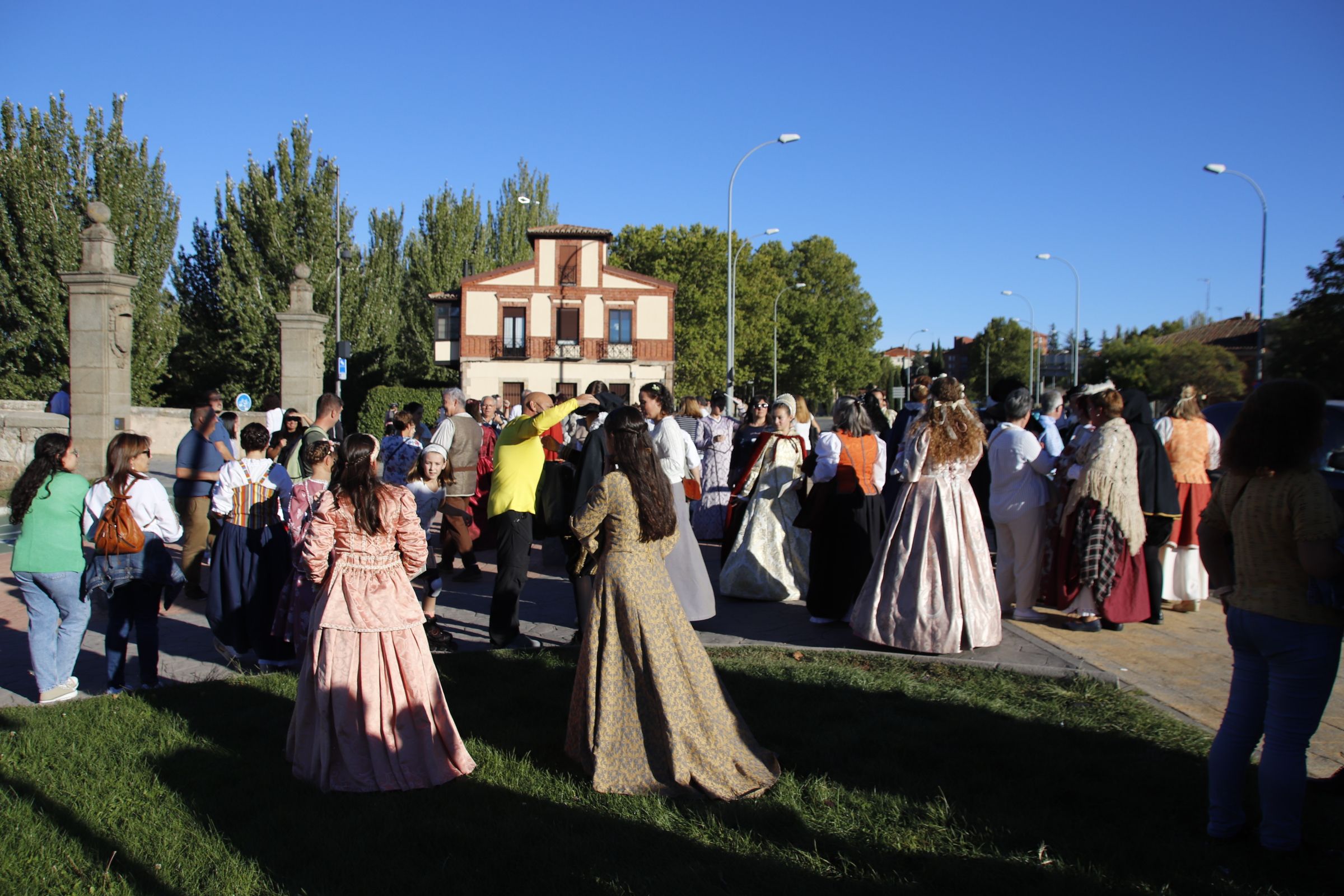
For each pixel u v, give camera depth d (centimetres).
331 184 3841
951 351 13362
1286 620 319
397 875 322
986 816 361
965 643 575
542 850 338
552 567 935
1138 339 5259
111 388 1414
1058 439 708
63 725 470
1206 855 329
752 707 486
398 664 402
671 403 735
